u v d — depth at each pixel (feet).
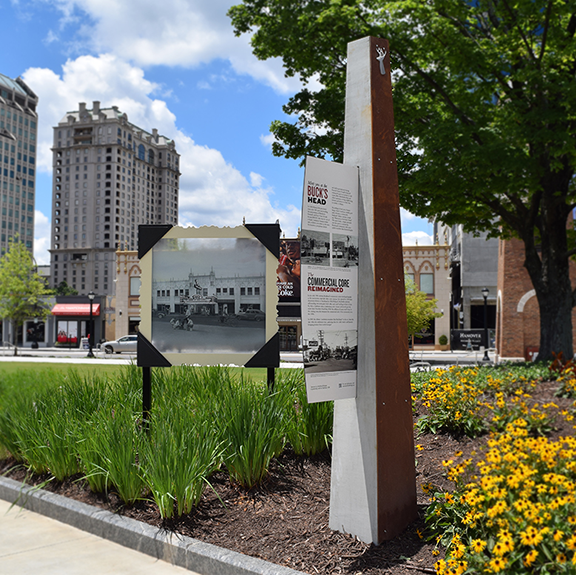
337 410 14.34
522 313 92.43
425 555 12.04
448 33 42.98
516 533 9.61
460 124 43.78
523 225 51.37
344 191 14.20
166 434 15.30
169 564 13.14
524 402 21.47
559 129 41.73
